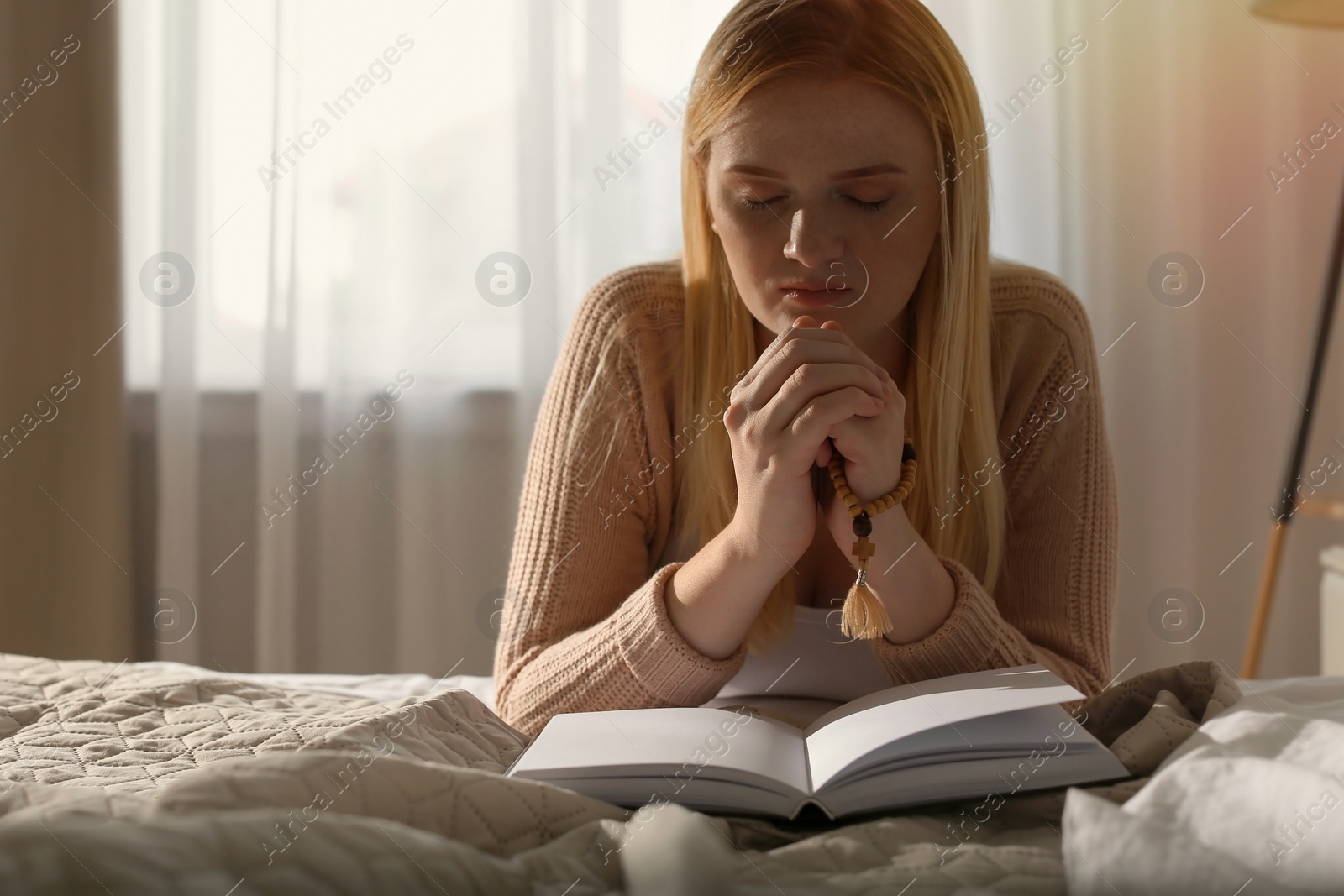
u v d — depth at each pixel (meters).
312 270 2.23
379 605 2.25
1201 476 2.13
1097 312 2.11
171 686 0.88
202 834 0.46
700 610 0.85
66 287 2.20
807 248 0.88
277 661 2.20
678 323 1.09
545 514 1.03
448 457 2.23
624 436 1.06
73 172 2.20
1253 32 2.06
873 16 0.90
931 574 0.86
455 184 2.22
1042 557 1.06
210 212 2.24
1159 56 2.07
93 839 0.44
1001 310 1.11
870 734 0.66
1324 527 2.10
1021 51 2.09
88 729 0.79
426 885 0.48
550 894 0.50
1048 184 2.10
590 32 2.16
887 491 0.84
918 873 0.52
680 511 1.09
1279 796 0.53
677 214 2.16
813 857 0.55
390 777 0.57
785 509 0.82
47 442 2.20
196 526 2.24
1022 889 0.51
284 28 2.21
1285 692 0.89
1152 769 0.66
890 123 0.88
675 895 0.46
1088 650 1.00
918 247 0.93
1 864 0.42
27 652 2.20
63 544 2.21
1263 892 0.46
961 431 1.03
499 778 0.60
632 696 0.87
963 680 0.75
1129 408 2.11
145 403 2.29
